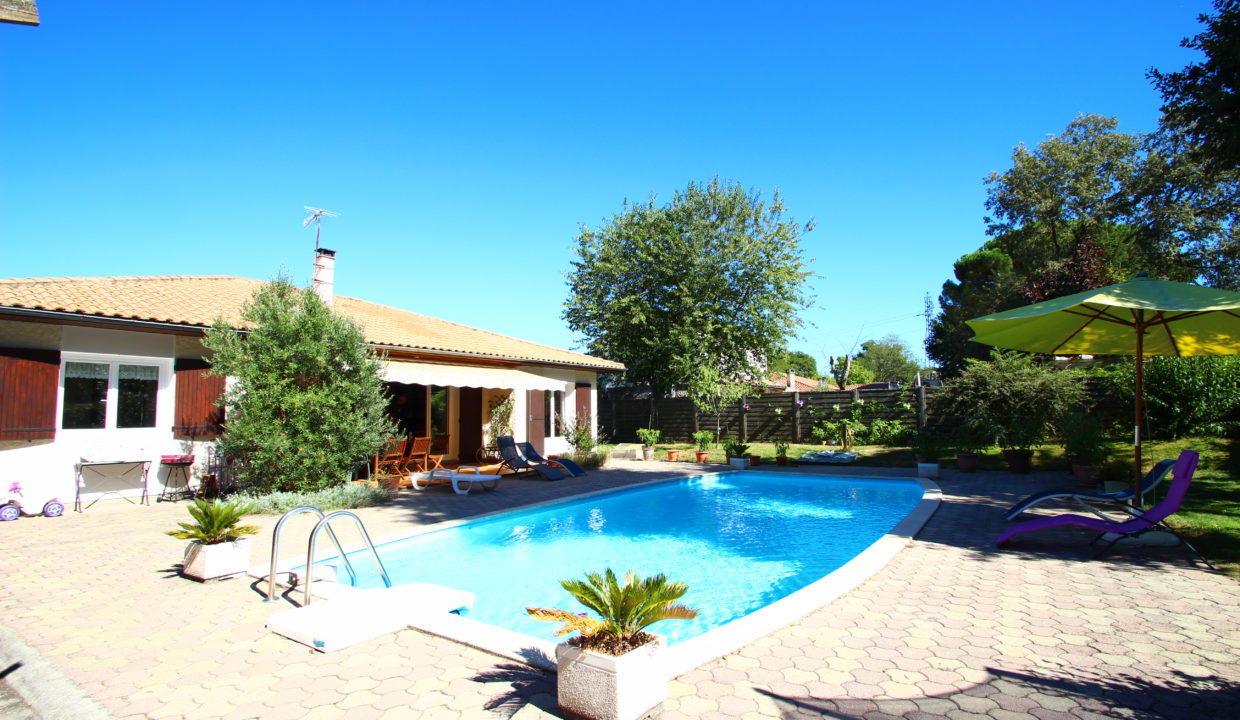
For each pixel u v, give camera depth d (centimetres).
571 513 1752
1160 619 700
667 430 3900
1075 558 996
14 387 1434
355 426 1658
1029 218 4188
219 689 564
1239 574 871
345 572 1100
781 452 2652
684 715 487
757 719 479
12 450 1455
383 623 707
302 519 1435
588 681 474
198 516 951
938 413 2883
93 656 646
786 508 1842
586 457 2634
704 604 980
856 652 617
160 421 1709
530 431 2797
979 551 1062
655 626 880
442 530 1399
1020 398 2130
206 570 919
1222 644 623
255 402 1569
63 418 1541
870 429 3075
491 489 2003
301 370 1639
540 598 1007
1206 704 494
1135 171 3844
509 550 1322
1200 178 3111
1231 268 3516
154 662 629
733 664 589
